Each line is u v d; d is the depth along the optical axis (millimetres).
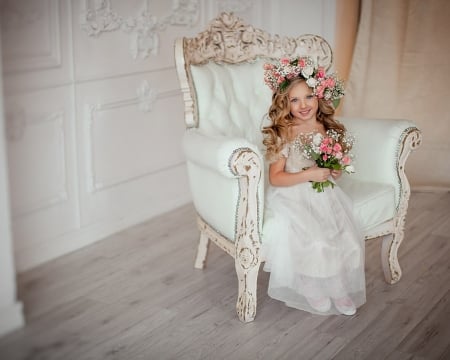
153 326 2988
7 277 2896
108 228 4133
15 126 3451
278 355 2734
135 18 4082
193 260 3756
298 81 3203
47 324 2996
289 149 3205
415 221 4426
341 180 3496
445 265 3707
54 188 3746
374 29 5223
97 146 3984
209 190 3143
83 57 3793
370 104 5316
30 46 3486
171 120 4527
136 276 3539
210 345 2818
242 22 3570
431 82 5148
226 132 3393
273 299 3266
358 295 3137
